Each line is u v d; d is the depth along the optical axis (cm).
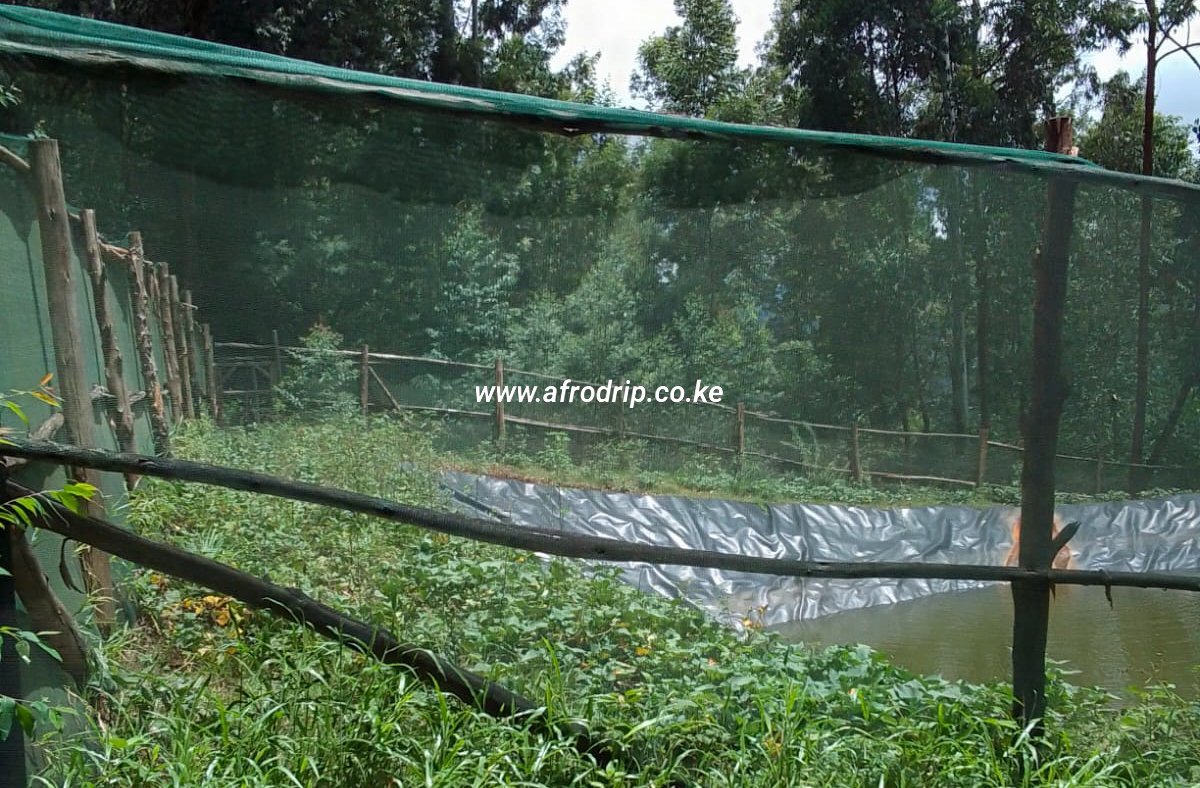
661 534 392
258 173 365
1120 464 437
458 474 387
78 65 327
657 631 413
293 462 378
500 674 377
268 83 343
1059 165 411
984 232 416
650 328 404
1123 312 438
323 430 380
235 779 314
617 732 363
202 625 407
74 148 348
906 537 403
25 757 321
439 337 387
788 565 378
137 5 1867
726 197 405
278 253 371
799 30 2620
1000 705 409
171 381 373
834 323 413
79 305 357
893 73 2647
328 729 339
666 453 404
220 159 361
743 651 414
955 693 407
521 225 391
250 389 376
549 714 358
